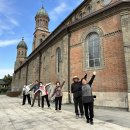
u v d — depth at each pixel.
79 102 8.00
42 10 53.12
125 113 9.53
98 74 12.99
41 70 25.33
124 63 11.43
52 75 20.09
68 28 16.33
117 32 12.32
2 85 86.88
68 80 15.29
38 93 13.09
